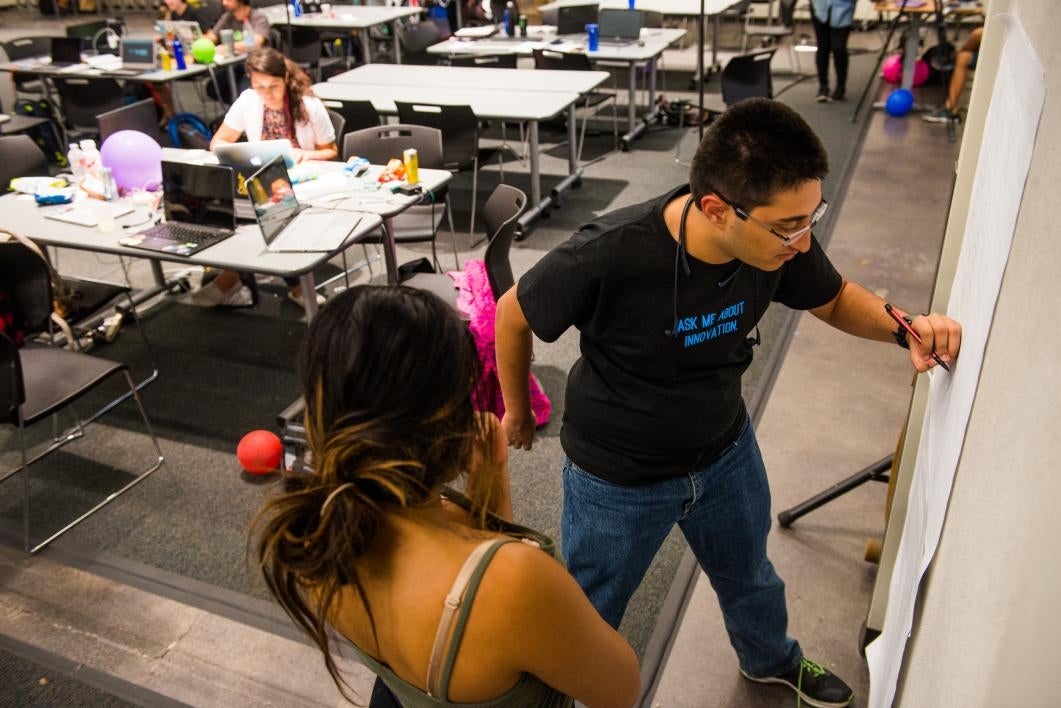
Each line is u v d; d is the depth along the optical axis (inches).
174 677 80.2
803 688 71.9
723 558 61.6
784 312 142.3
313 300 114.7
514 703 30.2
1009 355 23.3
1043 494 17.2
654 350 49.5
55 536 99.7
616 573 57.2
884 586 70.9
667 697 74.8
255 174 113.4
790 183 40.0
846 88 278.5
